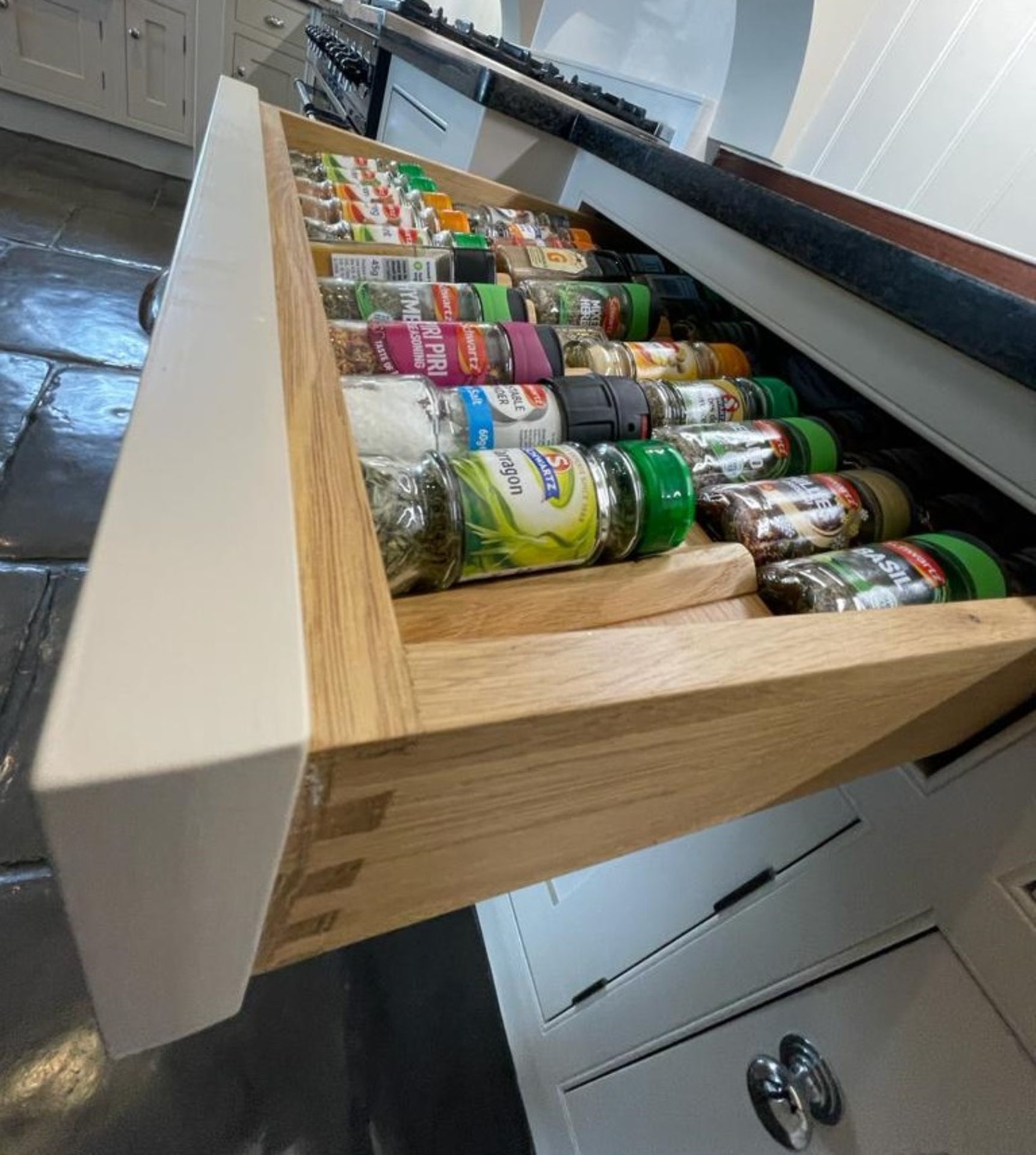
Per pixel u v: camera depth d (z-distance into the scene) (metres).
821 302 0.59
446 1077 0.95
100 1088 0.81
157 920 0.21
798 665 0.29
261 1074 0.88
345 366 0.51
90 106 2.91
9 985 0.84
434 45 1.21
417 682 0.21
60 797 0.15
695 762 0.32
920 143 1.16
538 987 0.94
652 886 0.74
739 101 1.41
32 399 1.66
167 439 0.23
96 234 2.46
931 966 0.47
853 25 1.20
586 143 1.03
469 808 0.25
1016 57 1.03
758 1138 0.59
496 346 0.56
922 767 0.50
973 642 0.36
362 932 0.32
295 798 0.19
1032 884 0.43
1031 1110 0.41
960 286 0.47
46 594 1.27
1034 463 0.44
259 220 0.44
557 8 1.63
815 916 0.55
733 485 0.55
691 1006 0.67
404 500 0.37
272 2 2.79
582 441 0.50
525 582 0.41
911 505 0.59
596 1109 0.80
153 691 0.17
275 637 0.19
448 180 1.00
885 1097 0.49
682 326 0.82
